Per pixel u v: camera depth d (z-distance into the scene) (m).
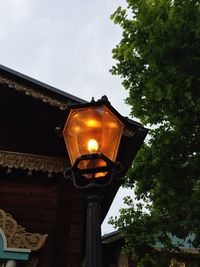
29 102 7.52
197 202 8.62
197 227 8.92
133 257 11.17
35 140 7.45
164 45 7.81
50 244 6.30
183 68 7.99
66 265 6.16
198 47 7.79
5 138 7.42
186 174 10.14
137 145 6.88
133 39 9.09
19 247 6.05
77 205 6.75
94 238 3.02
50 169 7.00
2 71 7.26
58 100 7.16
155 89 8.50
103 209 8.58
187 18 7.81
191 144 10.08
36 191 6.86
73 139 3.58
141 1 8.48
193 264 10.58
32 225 6.48
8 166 6.91
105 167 3.37
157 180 10.75
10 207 6.61
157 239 11.47
